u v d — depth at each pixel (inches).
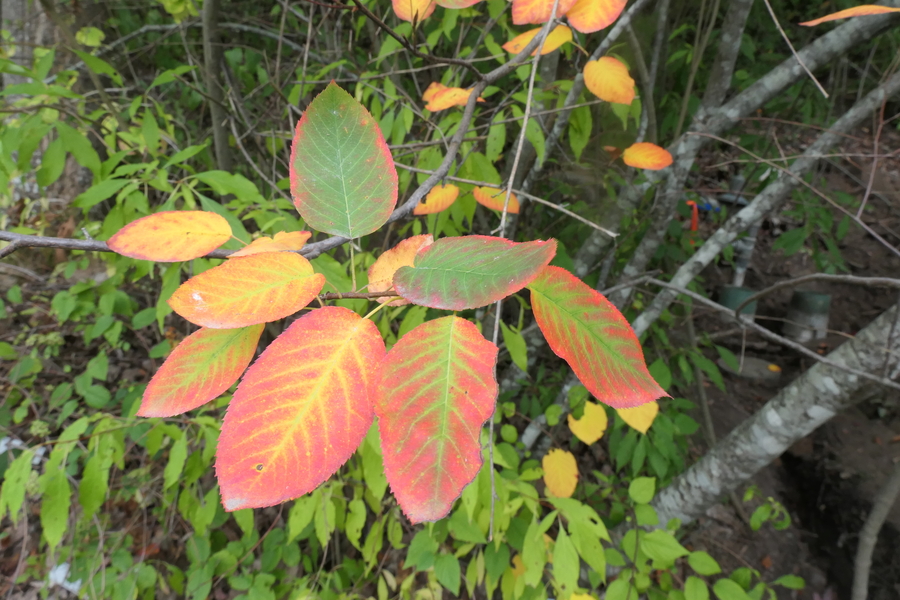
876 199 70.8
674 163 32.8
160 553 38.1
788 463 56.1
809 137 51.9
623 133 37.5
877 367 23.5
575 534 25.6
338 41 38.8
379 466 24.1
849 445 52.7
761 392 62.3
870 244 73.3
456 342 6.1
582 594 27.1
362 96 30.7
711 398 61.1
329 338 6.1
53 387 42.4
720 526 49.9
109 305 34.9
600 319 7.3
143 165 25.1
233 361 7.0
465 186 24.3
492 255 6.0
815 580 46.1
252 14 55.2
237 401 5.6
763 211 31.2
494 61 37.3
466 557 39.0
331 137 7.9
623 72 15.0
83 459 37.3
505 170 35.0
